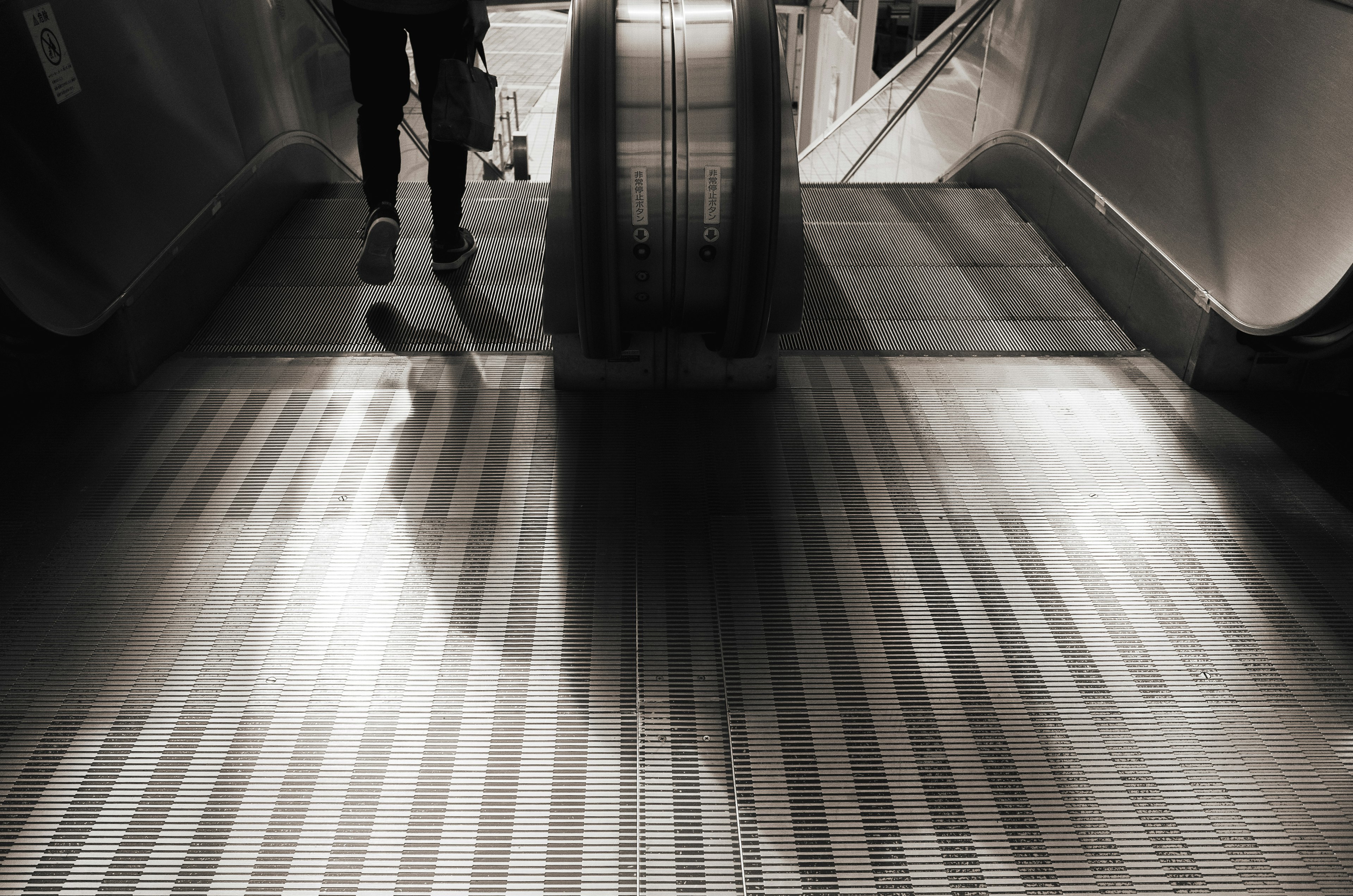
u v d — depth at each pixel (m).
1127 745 2.49
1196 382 3.91
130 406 3.70
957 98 6.66
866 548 3.11
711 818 2.29
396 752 2.43
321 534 3.11
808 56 16.53
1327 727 2.55
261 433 3.56
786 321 3.57
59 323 3.23
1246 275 3.52
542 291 3.78
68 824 2.26
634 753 2.44
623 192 3.14
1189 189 3.91
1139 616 2.88
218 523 3.14
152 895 2.12
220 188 4.45
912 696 2.61
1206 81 3.84
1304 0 3.31
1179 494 3.36
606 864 2.19
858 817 2.30
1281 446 3.61
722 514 3.23
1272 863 2.22
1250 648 2.78
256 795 2.33
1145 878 2.18
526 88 20.36
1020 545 3.13
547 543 3.09
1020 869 2.20
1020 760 2.45
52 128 3.32
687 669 2.67
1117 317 4.48
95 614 2.80
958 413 3.76
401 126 7.01
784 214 3.38
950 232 5.36
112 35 3.69
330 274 4.71
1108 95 4.61
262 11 5.09
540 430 3.61
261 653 2.69
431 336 4.20
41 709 2.53
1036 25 5.45
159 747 2.43
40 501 3.22
